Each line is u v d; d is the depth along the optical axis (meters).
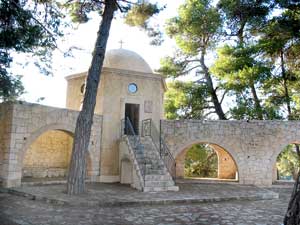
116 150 16.16
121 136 16.11
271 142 17.38
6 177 12.32
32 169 16.45
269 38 19.94
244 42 21.20
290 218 4.11
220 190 13.51
